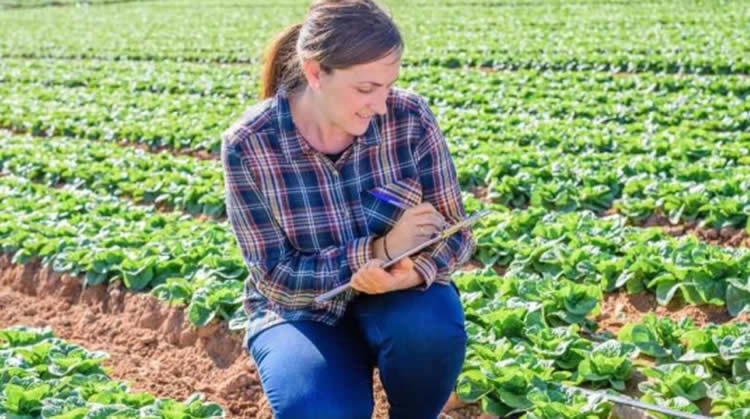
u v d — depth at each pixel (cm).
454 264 442
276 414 414
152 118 1512
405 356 424
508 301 646
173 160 1179
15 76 2084
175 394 625
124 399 539
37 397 534
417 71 1800
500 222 856
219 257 748
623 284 712
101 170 1127
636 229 809
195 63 2219
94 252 798
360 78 388
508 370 539
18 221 912
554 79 1652
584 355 580
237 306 674
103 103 1694
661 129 1221
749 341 559
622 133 1224
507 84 1631
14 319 768
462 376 545
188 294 707
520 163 1050
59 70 2138
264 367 428
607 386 561
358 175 434
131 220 938
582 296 656
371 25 385
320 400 405
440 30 2461
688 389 534
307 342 427
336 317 444
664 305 679
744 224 836
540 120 1317
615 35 2120
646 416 512
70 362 589
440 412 504
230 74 1967
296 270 430
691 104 1314
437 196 445
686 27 2181
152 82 1872
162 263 760
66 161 1188
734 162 1038
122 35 2880
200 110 1551
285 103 432
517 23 2511
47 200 997
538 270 752
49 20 3641
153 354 685
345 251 426
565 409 504
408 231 421
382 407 566
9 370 566
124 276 748
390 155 436
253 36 2659
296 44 420
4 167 1209
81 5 4344
